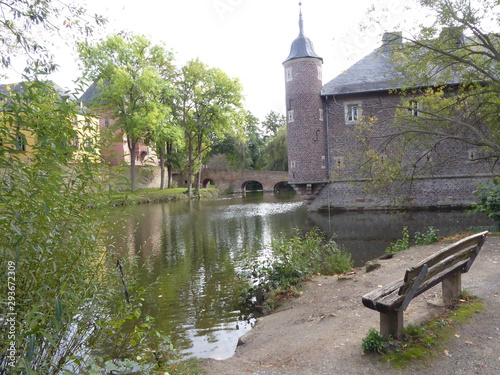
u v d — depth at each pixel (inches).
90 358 130.0
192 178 1774.1
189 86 1599.4
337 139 1005.2
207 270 406.9
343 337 180.5
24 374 95.7
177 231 698.2
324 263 360.5
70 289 120.9
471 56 531.5
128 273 189.9
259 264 342.3
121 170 138.3
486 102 495.8
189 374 158.9
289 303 274.8
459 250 166.4
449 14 440.5
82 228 125.5
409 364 136.6
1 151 95.0
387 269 305.1
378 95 970.1
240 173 2114.9
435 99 573.0
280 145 2117.4
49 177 107.9
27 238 106.0
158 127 1346.0
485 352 139.3
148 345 214.5
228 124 1599.4
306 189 1007.6
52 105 118.3
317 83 1004.6
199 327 248.4
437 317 170.2
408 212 903.7
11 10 173.0
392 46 526.0
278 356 178.5
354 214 908.0
